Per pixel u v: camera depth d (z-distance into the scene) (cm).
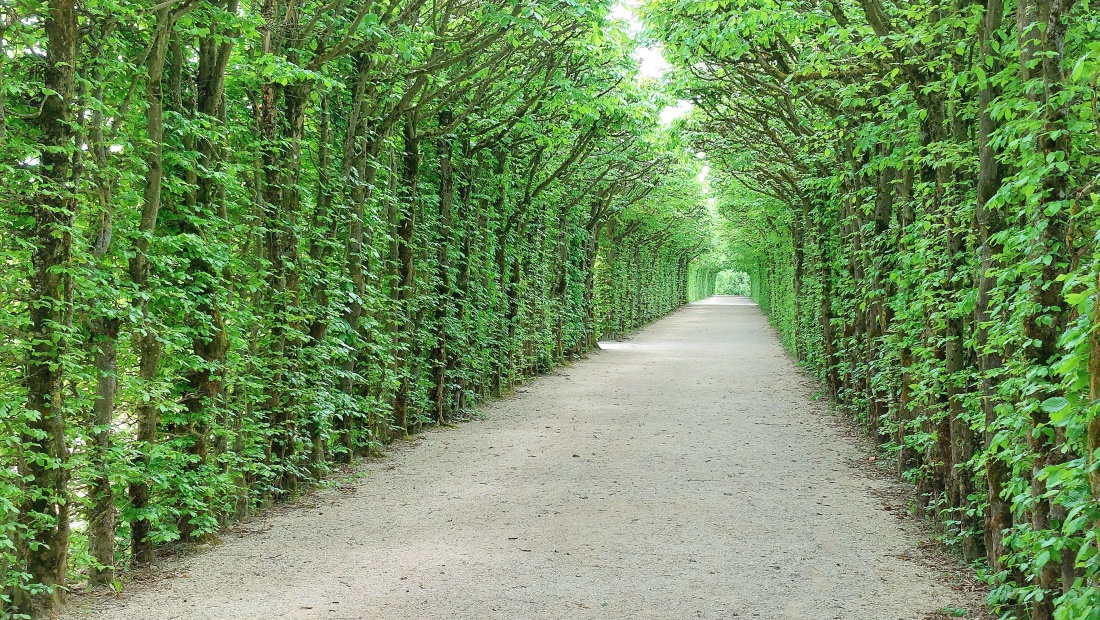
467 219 1348
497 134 1302
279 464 777
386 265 1068
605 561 592
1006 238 430
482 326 1429
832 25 733
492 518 714
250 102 748
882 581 544
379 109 959
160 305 608
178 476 609
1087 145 401
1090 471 281
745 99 1432
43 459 440
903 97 654
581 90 1141
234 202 707
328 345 838
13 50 446
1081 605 278
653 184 2217
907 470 831
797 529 673
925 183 625
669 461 951
